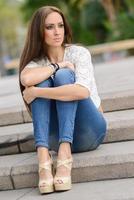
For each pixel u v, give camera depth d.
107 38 26.39
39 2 28.12
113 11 25.89
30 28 4.22
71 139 3.91
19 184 4.19
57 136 4.08
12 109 5.32
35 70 4.02
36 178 4.13
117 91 5.59
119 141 4.58
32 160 4.32
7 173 4.20
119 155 4.03
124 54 23.56
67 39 4.36
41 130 3.91
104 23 25.61
